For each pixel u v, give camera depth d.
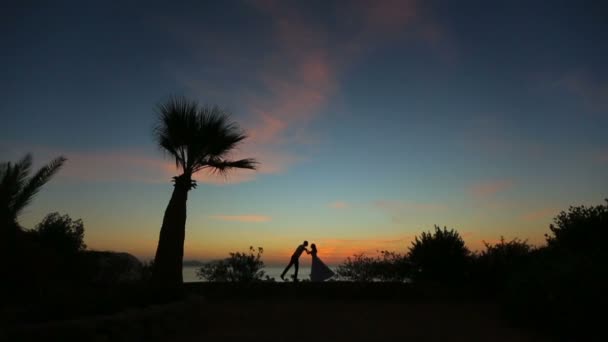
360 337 7.98
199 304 9.73
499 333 8.42
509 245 15.52
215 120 11.96
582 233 11.89
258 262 16.44
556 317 7.85
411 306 13.10
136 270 14.05
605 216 12.02
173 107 11.87
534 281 8.83
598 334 7.13
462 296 15.17
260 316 10.70
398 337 8.00
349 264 17.19
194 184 11.72
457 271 15.50
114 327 6.47
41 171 9.27
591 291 7.21
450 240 15.97
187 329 8.73
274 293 15.43
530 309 8.77
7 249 7.36
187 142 11.69
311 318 10.38
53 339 5.61
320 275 16.36
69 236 11.96
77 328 5.88
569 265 8.16
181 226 11.15
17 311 6.70
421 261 15.95
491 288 14.98
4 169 8.69
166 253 10.81
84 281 10.99
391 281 16.09
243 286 15.52
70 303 6.88
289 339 7.77
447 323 9.67
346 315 10.95
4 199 8.46
